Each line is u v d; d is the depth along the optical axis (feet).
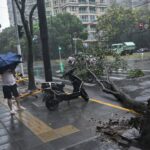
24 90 36.99
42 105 27.86
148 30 165.37
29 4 74.64
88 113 23.12
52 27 167.43
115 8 168.04
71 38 168.76
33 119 23.04
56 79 47.06
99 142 16.21
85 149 15.48
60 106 26.63
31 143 17.43
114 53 43.16
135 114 20.34
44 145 16.88
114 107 24.17
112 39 164.66
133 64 73.10
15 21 47.57
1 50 196.24
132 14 165.37
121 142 15.55
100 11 261.85
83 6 252.21
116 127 18.28
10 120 23.39
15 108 27.68
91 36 237.45
